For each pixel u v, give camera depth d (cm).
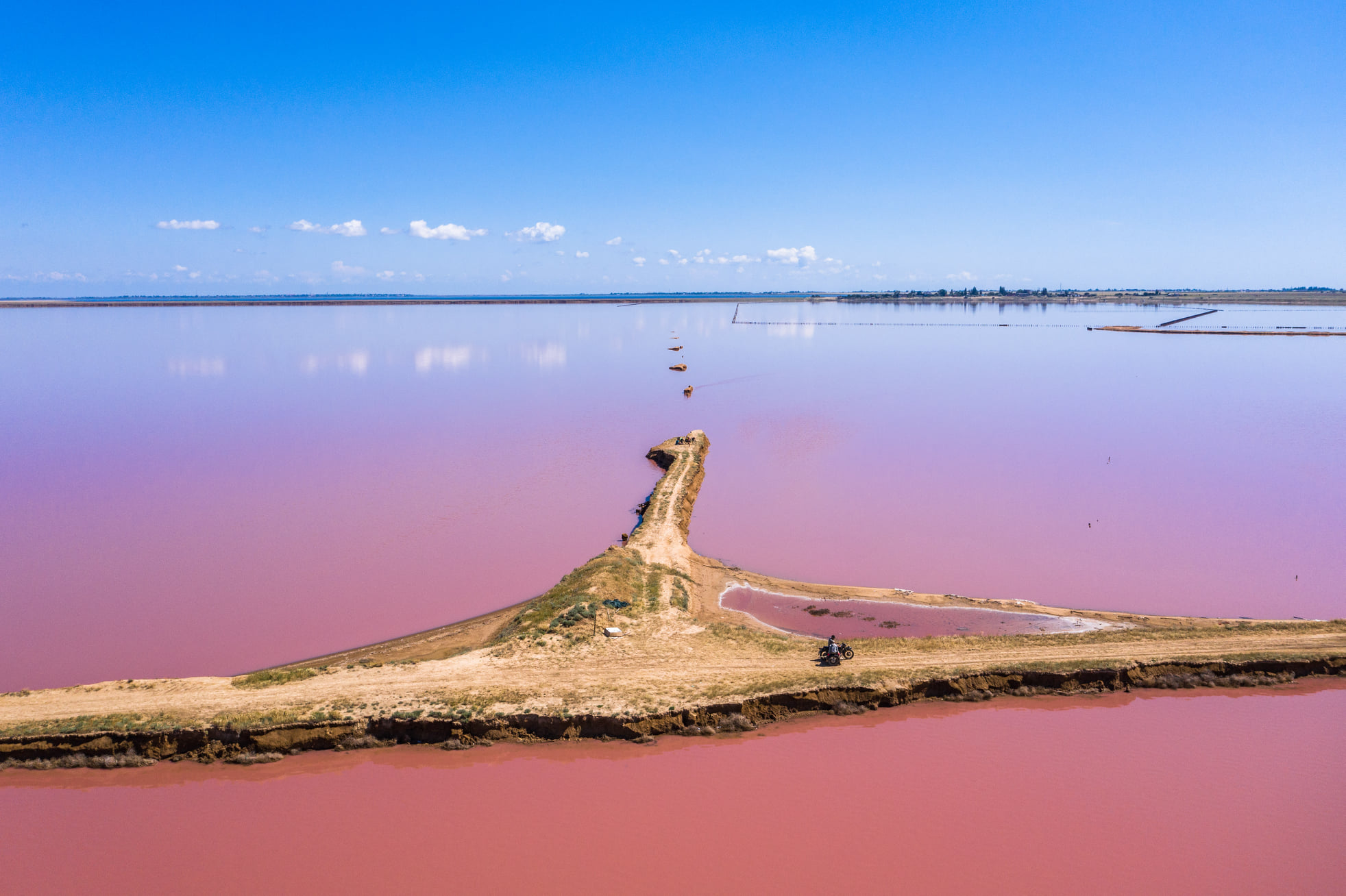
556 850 2377
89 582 4797
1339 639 3559
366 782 2725
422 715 2936
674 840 2419
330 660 3700
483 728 2920
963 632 3894
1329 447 8150
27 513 6284
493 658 3428
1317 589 4491
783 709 3095
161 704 2998
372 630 4094
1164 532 5547
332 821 2519
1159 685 3291
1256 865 2288
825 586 4541
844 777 2719
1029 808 2553
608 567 4478
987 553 5175
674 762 2816
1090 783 2683
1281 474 7081
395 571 4972
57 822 2514
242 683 3206
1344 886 2208
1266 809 2534
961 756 2842
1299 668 3344
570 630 3684
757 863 2311
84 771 2747
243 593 4612
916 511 6144
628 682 3194
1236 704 3172
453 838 2444
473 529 5869
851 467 7675
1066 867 2284
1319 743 2897
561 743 2917
